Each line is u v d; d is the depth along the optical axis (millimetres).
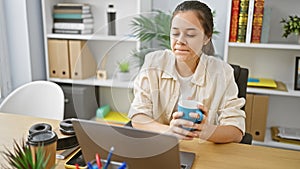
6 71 2484
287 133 2320
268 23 2137
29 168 803
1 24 2393
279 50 2342
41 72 2605
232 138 1217
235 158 1122
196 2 982
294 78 2262
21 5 2355
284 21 2236
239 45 2154
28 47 2426
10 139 1289
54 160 997
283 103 2451
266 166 1072
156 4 2441
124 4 2516
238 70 1622
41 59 2592
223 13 2346
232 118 1239
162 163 885
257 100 2211
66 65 2496
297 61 2234
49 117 1810
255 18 2115
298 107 2432
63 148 1174
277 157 1134
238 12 2127
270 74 2400
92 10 2613
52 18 2545
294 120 2463
